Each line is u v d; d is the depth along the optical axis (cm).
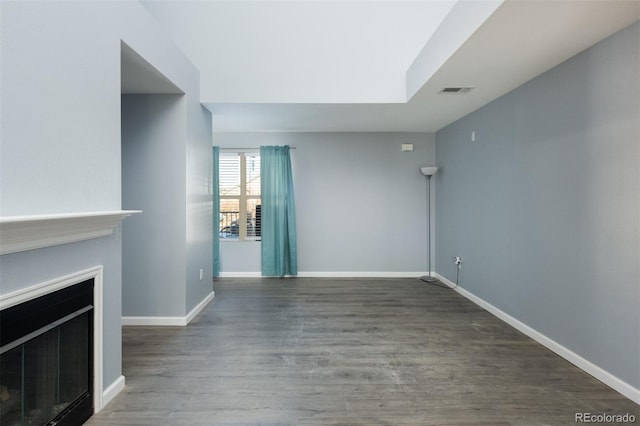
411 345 275
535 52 235
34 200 140
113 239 197
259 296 423
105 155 186
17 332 135
